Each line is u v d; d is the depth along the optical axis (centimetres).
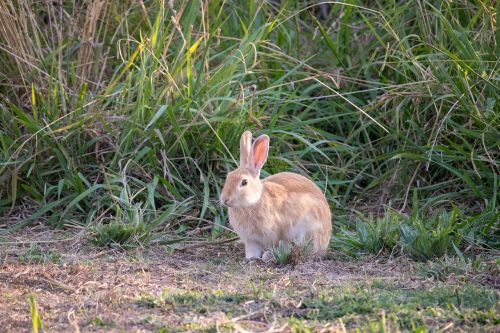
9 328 1077
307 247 1445
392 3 2042
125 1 2030
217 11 2078
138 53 1938
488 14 1869
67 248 1519
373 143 1944
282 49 2059
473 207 1742
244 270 1383
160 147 1767
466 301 1180
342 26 2048
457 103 1814
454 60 1762
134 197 1684
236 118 1777
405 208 1794
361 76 2012
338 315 1117
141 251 1505
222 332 1040
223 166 1777
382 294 1206
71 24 1939
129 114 1808
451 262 1406
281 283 1288
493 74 1816
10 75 1889
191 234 1636
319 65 2044
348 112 1939
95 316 1112
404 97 1903
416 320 1088
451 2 1961
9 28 1841
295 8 2189
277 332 1036
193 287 1268
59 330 1066
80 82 1870
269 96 1903
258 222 1458
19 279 1300
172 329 1056
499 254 1521
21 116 1727
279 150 1862
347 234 1553
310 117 1980
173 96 1803
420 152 1842
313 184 1555
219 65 1912
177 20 1814
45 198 1717
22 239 1579
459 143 1852
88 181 1759
